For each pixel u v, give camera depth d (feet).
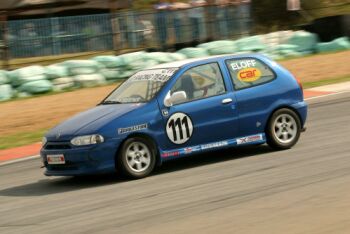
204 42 219.61
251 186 66.44
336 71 175.52
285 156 80.59
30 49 214.48
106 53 215.31
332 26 214.28
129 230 54.60
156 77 81.66
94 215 61.11
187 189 68.08
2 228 59.82
